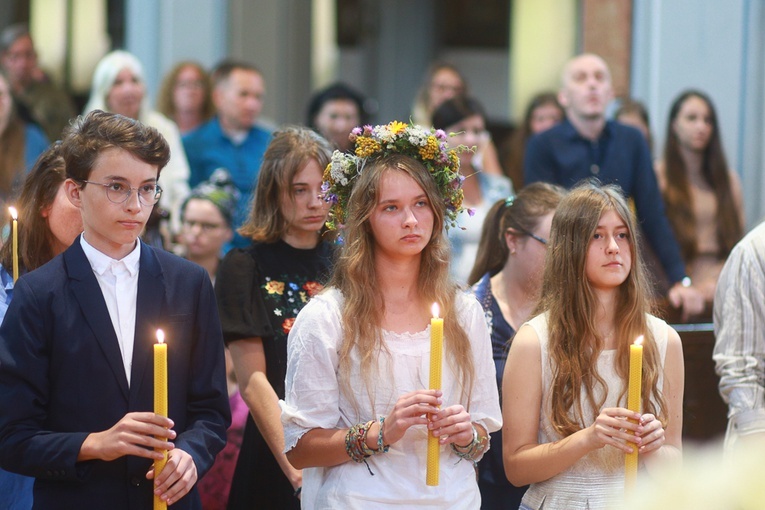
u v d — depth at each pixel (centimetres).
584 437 852
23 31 2295
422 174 843
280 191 1052
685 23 2170
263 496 1021
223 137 1945
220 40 2455
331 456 812
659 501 371
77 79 3131
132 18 2428
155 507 782
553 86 3691
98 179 805
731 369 1058
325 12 4238
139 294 832
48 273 820
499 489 1044
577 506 890
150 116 1923
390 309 853
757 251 1062
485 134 1800
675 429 924
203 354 855
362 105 2058
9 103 1820
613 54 2264
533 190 1109
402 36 4388
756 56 2145
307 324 838
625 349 915
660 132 2194
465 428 780
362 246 847
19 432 789
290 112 2811
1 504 923
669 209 1809
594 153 1719
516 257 1090
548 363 920
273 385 1030
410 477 818
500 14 4459
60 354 802
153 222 1391
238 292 1038
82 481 798
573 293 920
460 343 847
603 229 916
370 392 827
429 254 857
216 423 844
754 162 2153
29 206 933
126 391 812
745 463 364
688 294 1447
